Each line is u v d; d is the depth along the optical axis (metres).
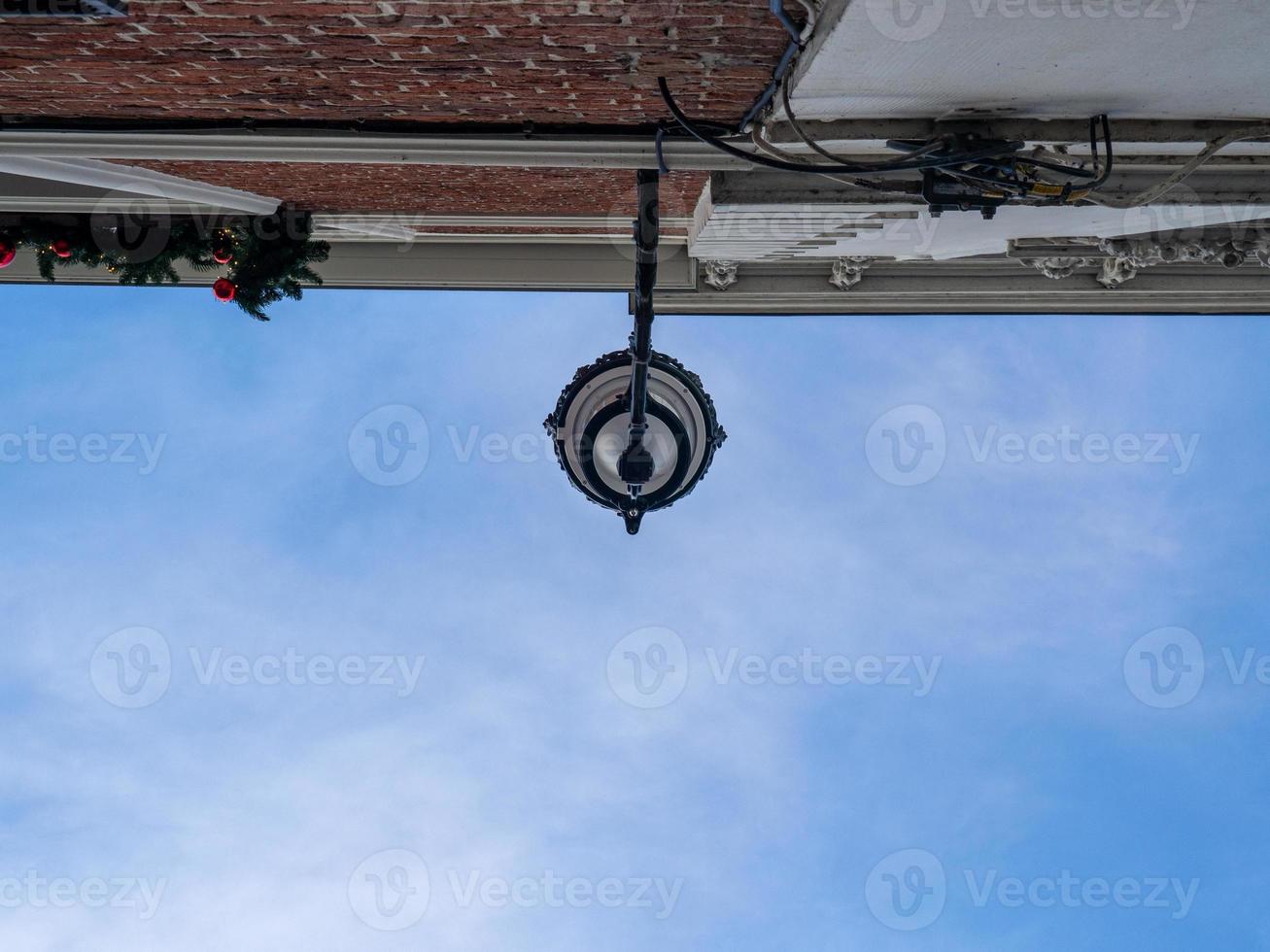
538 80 4.43
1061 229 7.48
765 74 4.34
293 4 3.64
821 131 4.83
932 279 10.12
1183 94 4.37
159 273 8.01
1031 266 9.95
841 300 10.25
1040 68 3.98
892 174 5.45
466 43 4.03
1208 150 4.89
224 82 4.50
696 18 3.82
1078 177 4.70
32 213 7.38
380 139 5.13
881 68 3.94
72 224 7.47
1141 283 10.09
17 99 4.75
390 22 3.83
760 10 3.76
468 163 5.29
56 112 4.94
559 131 5.09
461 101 4.74
